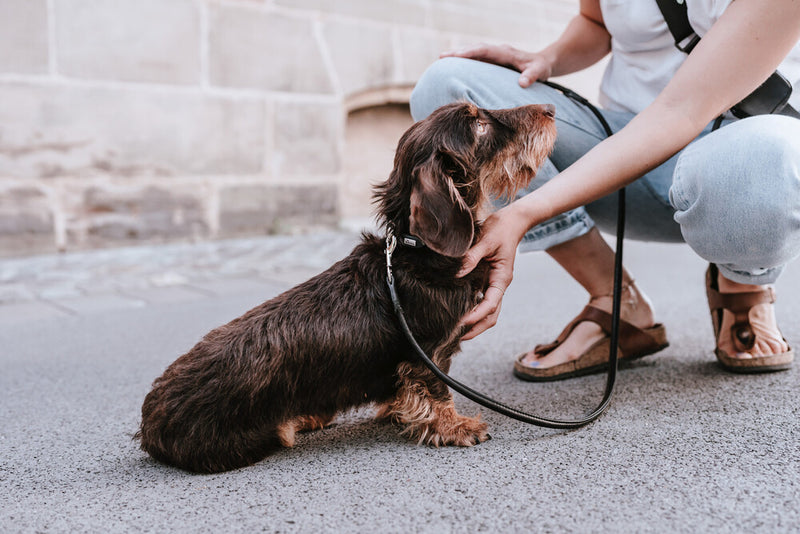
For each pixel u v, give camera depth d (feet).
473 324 6.63
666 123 6.43
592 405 7.32
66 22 17.71
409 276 6.46
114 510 5.37
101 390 8.60
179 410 5.97
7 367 9.65
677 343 9.76
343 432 7.13
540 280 15.66
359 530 4.84
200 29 19.85
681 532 4.59
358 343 6.36
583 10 9.23
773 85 6.78
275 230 21.81
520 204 6.51
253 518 5.12
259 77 21.08
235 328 6.32
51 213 18.03
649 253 19.31
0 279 15.44
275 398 6.18
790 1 5.95
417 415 6.55
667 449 5.98
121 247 19.21
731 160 6.26
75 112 18.08
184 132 19.84
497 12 27.09
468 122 7.02
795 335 9.57
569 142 8.10
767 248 6.59
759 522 4.67
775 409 6.78
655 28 7.65
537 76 8.36
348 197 25.17
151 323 12.00
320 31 22.25
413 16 24.54
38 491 5.80
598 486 5.35
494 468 5.85
